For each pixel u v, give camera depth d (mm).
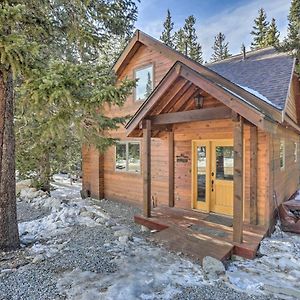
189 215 7793
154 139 9875
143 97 10492
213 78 7441
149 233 6848
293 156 11648
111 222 7652
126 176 11156
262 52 11445
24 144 10227
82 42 6090
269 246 5902
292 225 7094
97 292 3672
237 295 3809
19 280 4008
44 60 4855
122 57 10844
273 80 8078
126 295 3617
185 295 3750
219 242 5613
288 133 10141
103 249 5359
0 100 5023
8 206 5195
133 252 5230
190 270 4531
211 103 7430
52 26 5582
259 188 6949
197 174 8516
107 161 12117
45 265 4543
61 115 5062
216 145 8039
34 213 8539
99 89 4848
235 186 5566
